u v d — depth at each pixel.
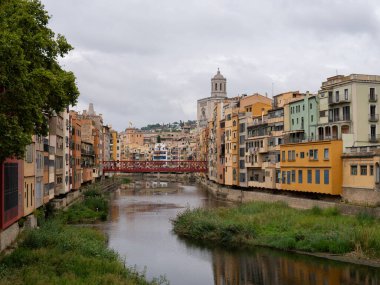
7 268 28.77
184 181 188.50
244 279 37.84
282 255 45.12
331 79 79.69
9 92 24.66
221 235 52.81
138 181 186.00
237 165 101.25
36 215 48.66
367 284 35.22
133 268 40.81
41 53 29.58
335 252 44.25
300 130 80.38
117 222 67.56
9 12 27.20
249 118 97.50
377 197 56.06
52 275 28.89
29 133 25.80
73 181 88.25
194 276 39.00
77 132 93.50
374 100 71.88
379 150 56.50
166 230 60.56
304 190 71.38
